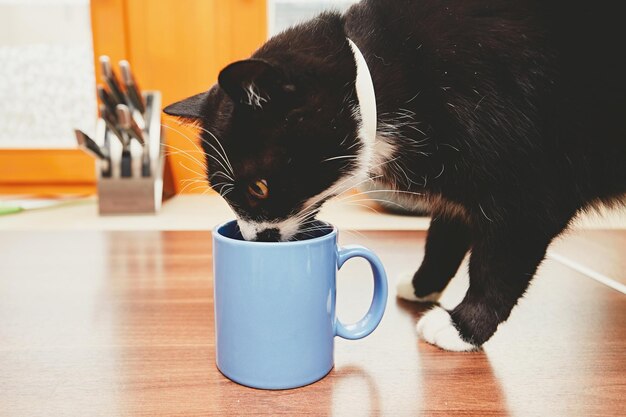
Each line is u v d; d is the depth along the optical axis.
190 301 0.64
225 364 0.46
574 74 0.57
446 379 0.47
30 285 0.69
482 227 0.63
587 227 1.04
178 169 1.31
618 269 0.80
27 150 1.35
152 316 0.60
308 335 0.45
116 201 1.12
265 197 0.64
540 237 0.61
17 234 0.93
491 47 0.58
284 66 0.58
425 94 0.61
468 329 0.56
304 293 0.44
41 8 1.35
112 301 0.64
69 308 0.62
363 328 0.51
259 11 1.31
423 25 0.62
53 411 0.41
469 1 0.61
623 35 0.58
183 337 0.55
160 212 1.16
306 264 0.44
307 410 0.42
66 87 1.40
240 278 0.44
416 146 0.64
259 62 0.52
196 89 1.34
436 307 0.64
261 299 0.43
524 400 0.44
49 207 1.20
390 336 0.57
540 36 0.58
